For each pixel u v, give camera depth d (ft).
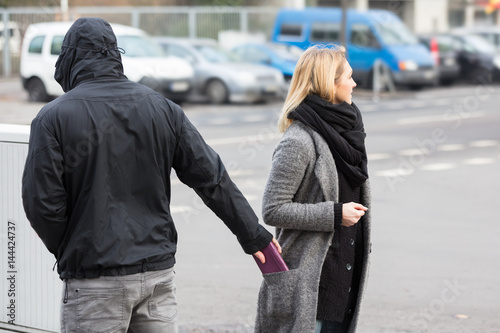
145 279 17.83
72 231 17.70
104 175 17.65
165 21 187.73
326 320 21.42
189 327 31.83
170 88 122.83
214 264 42.06
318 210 20.31
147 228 17.98
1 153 24.23
